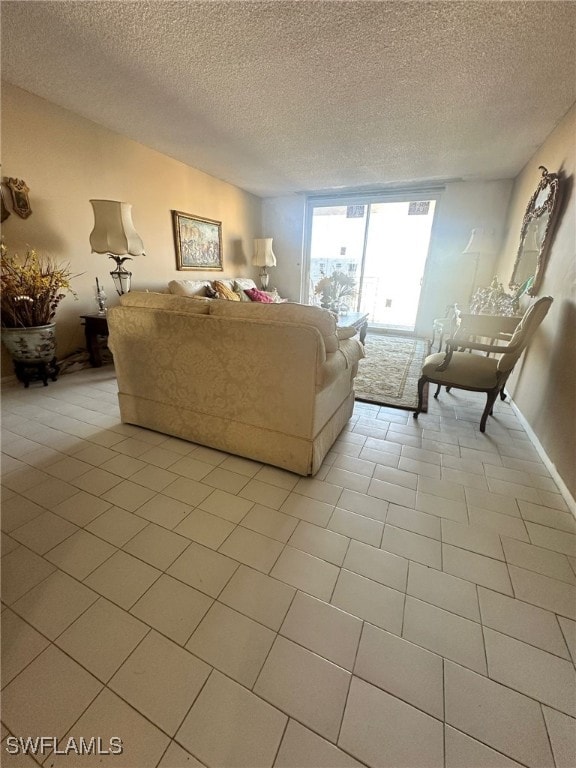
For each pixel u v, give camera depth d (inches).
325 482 64.9
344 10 60.1
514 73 77.7
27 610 39.8
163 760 28.1
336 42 68.9
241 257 208.7
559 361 74.7
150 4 59.8
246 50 72.2
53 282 103.2
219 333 63.6
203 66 78.6
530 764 28.3
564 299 77.6
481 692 33.1
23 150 97.3
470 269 185.3
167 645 36.5
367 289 231.0
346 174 164.4
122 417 85.1
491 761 28.5
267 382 62.9
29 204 100.7
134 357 76.0
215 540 50.6
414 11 60.1
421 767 28.0
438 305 196.9
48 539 50.1
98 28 66.6
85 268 120.7
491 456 75.3
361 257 215.5
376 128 110.7
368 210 204.1
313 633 38.1
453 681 33.9
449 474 68.4
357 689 33.1
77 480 63.8
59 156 106.0
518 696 32.8
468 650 36.7
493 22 62.0
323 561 47.5
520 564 47.8
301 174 165.8
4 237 97.1
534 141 115.3
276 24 64.1
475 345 82.3
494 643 37.5
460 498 61.2
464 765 28.2
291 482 64.6
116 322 74.3
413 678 34.1
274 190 200.4
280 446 66.4
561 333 76.2
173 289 146.6
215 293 159.9
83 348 127.0
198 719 30.6
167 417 78.1
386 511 57.6
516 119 99.8
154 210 143.5
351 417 92.9
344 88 86.6
